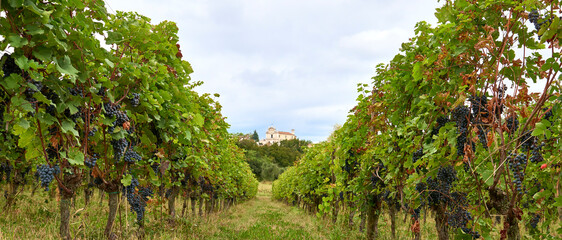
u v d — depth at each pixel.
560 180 2.43
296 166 17.91
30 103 2.29
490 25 2.79
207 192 11.81
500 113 2.67
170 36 5.19
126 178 4.04
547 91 2.38
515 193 2.64
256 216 15.68
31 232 4.84
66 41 2.51
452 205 3.76
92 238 4.36
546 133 2.27
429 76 3.28
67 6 2.62
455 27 3.01
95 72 2.88
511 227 2.75
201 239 7.28
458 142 3.06
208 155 8.27
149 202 5.62
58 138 2.80
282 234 9.37
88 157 3.33
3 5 2.05
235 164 15.60
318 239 8.52
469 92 2.89
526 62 2.80
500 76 2.78
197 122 4.77
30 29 2.15
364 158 6.23
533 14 2.39
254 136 122.06
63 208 3.18
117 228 5.15
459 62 3.06
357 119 6.32
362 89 6.04
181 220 7.95
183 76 5.52
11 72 2.29
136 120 4.04
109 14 3.39
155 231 6.46
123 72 3.42
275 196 35.19
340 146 7.07
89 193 8.74
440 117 3.48
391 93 5.02
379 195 6.71
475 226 3.00
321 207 7.24
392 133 4.82
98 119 3.28
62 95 2.55
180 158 5.45
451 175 3.54
